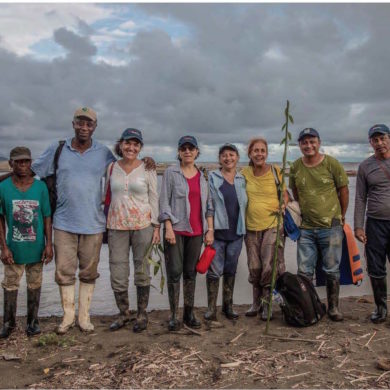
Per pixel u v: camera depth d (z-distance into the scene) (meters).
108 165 4.85
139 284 4.81
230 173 5.09
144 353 4.12
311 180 5.08
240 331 4.77
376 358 3.97
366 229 5.13
